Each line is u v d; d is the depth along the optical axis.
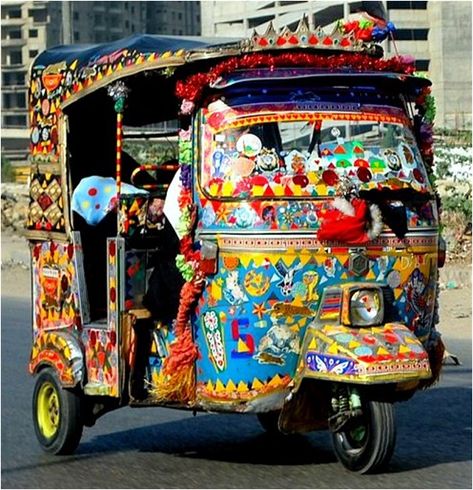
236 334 7.38
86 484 7.89
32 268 9.33
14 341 14.83
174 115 9.91
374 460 7.37
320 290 7.34
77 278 8.66
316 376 7.16
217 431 9.62
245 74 7.45
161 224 8.34
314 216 7.32
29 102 9.34
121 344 8.14
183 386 7.69
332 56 7.56
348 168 7.50
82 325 8.62
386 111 7.78
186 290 7.57
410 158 7.79
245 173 7.38
